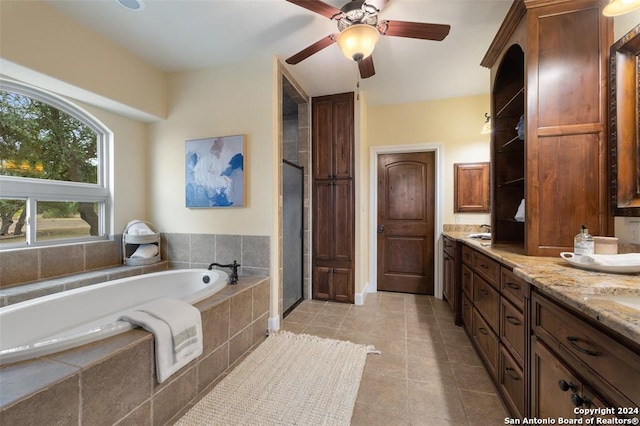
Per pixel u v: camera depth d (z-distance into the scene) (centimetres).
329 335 241
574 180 155
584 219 154
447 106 340
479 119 330
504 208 229
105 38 221
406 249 366
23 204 206
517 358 136
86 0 180
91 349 113
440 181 341
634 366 67
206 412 148
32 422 86
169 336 134
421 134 348
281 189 266
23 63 173
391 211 370
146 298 229
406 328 255
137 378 121
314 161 339
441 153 341
